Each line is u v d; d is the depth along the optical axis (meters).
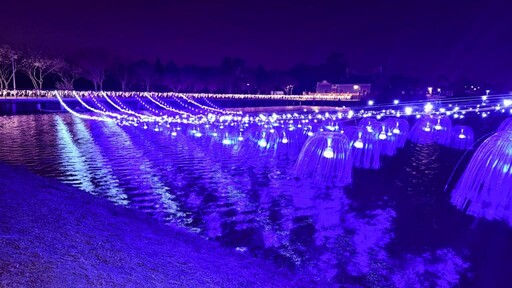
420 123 35.94
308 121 36.47
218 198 15.79
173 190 16.84
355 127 28.48
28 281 4.68
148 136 34.06
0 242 5.77
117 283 5.21
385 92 108.88
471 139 32.47
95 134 34.78
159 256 7.01
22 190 9.92
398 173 21.06
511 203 13.47
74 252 6.05
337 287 8.40
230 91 121.12
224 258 8.34
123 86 93.00
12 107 54.00
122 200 15.34
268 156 25.16
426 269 9.74
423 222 13.12
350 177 19.16
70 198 10.51
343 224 12.96
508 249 10.93
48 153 25.06
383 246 11.16
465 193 15.01
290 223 13.02
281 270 8.84
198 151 26.83
